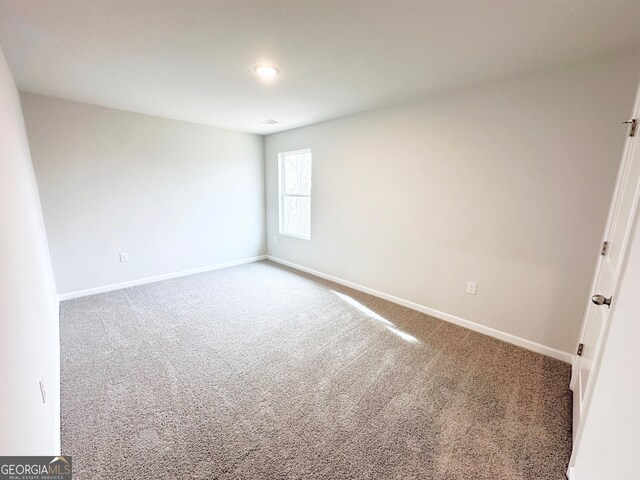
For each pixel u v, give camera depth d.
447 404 1.80
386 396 1.87
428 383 2.00
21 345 1.00
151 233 3.98
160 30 1.67
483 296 2.66
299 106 3.19
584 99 2.00
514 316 2.49
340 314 3.10
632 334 0.90
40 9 1.46
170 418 1.67
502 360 2.27
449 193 2.78
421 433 1.58
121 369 2.12
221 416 1.69
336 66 2.15
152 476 1.33
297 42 1.80
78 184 3.32
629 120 1.77
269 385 1.96
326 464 1.40
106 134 3.44
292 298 3.54
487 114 2.45
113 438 1.53
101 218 3.53
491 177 2.49
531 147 2.25
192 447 1.48
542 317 2.34
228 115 3.64
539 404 1.80
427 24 1.60
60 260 3.30
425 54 1.95
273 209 5.17
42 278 1.99
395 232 3.30
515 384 1.99
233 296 3.59
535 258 2.33
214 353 2.34
